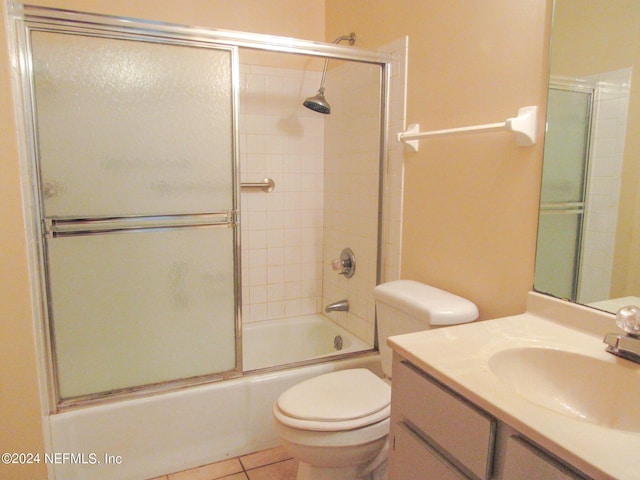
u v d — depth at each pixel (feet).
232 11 8.10
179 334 6.18
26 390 5.08
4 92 4.67
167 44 5.62
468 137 5.36
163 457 6.12
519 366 3.69
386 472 5.43
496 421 2.92
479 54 5.15
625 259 3.76
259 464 6.41
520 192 4.69
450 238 5.76
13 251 4.87
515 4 4.65
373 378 5.66
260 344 8.83
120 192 5.62
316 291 9.57
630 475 2.13
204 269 6.21
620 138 3.74
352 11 7.89
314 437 4.73
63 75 5.22
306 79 8.87
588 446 2.36
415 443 3.68
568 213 4.21
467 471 3.18
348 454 4.83
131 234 5.75
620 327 3.43
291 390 5.37
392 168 6.93
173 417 6.12
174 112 5.77
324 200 9.36
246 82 8.34
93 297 5.67
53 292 5.47
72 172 5.38
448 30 5.61
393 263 7.02
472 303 5.20
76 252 5.52
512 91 4.73
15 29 4.91
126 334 5.90
